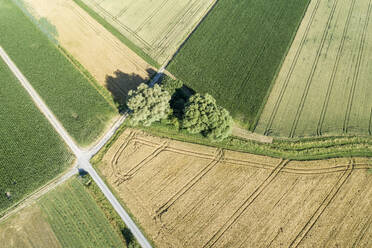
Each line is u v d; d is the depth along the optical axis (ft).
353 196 110.83
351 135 123.44
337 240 103.81
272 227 105.50
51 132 121.70
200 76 135.85
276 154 119.03
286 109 129.70
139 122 124.26
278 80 137.49
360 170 115.96
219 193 111.04
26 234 102.94
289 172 115.14
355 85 136.98
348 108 130.62
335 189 112.06
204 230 104.78
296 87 135.64
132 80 136.36
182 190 111.34
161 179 113.09
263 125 125.29
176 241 102.89
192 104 108.99
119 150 118.62
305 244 103.14
